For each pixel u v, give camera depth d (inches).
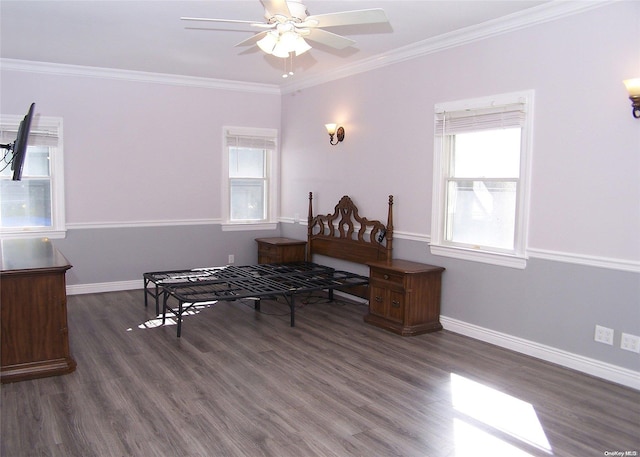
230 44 184.9
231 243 265.4
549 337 147.8
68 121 222.4
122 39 179.0
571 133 139.6
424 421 111.7
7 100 210.2
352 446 100.8
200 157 253.4
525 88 150.5
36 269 130.7
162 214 246.4
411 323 173.6
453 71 172.7
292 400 121.9
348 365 145.3
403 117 193.9
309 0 138.1
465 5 141.9
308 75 239.6
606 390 128.0
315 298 229.5
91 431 105.5
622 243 129.6
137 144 237.8
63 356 136.9
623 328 130.5
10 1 141.4
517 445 101.7
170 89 243.1
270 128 271.4
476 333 168.9
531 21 146.9
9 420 109.8
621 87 128.1
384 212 205.6
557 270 144.6
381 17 111.7
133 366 142.6
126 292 235.8
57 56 203.6
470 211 173.0
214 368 142.0
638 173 125.6
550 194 145.6
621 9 127.6
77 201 227.0
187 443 101.3
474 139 170.6
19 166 144.6
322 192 243.0
